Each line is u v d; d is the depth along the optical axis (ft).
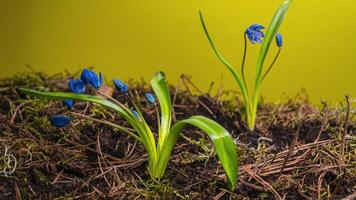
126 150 2.20
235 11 3.05
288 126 2.45
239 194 1.95
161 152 2.01
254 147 2.25
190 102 2.63
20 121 2.37
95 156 2.17
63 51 3.22
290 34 3.04
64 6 3.16
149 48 3.16
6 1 3.16
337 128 2.35
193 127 2.37
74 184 2.01
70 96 1.94
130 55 3.19
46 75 2.89
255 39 2.25
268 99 3.12
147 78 3.20
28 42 3.22
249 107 2.38
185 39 3.13
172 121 2.44
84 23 3.17
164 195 1.94
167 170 2.08
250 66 3.09
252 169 2.08
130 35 3.16
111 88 2.62
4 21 3.18
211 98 2.67
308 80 3.09
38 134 2.26
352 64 3.04
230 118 2.50
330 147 2.19
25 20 3.19
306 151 2.17
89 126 2.33
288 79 3.09
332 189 2.00
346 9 2.98
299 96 2.97
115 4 3.13
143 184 2.00
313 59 3.06
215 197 1.94
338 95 3.09
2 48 3.22
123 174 2.07
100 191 1.98
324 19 3.01
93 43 3.19
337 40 3.02
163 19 3.12
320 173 2.06
